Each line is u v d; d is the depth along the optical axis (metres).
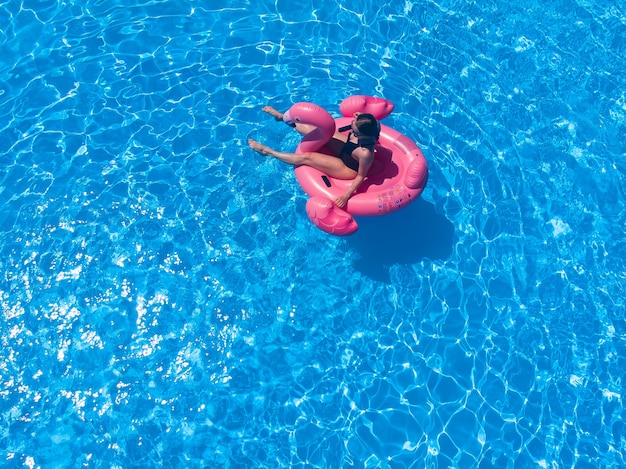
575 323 6.09
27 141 6.67
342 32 7.57
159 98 6.98
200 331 5.75
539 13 7.91
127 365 5.59
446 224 6.44
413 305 6.02
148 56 7.26
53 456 5.25
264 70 7.22
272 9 7.67
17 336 5.66
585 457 5.54
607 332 6.08
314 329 5.84
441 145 6.88
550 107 7.27
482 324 5.99
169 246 6.09
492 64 7.51
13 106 6.89
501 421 5.59
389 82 7.25
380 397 5.62
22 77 7.08
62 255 6.02
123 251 6.05
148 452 5.30
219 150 6.64
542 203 6.68
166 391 5.52
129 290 5.88
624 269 6.41
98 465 5.23
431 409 5.60
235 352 5.70
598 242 6.52
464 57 7.54
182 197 6.35
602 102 7.37
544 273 6.31
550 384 5.80
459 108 7.16
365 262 6.18
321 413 5.53
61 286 5.88
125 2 7.64
